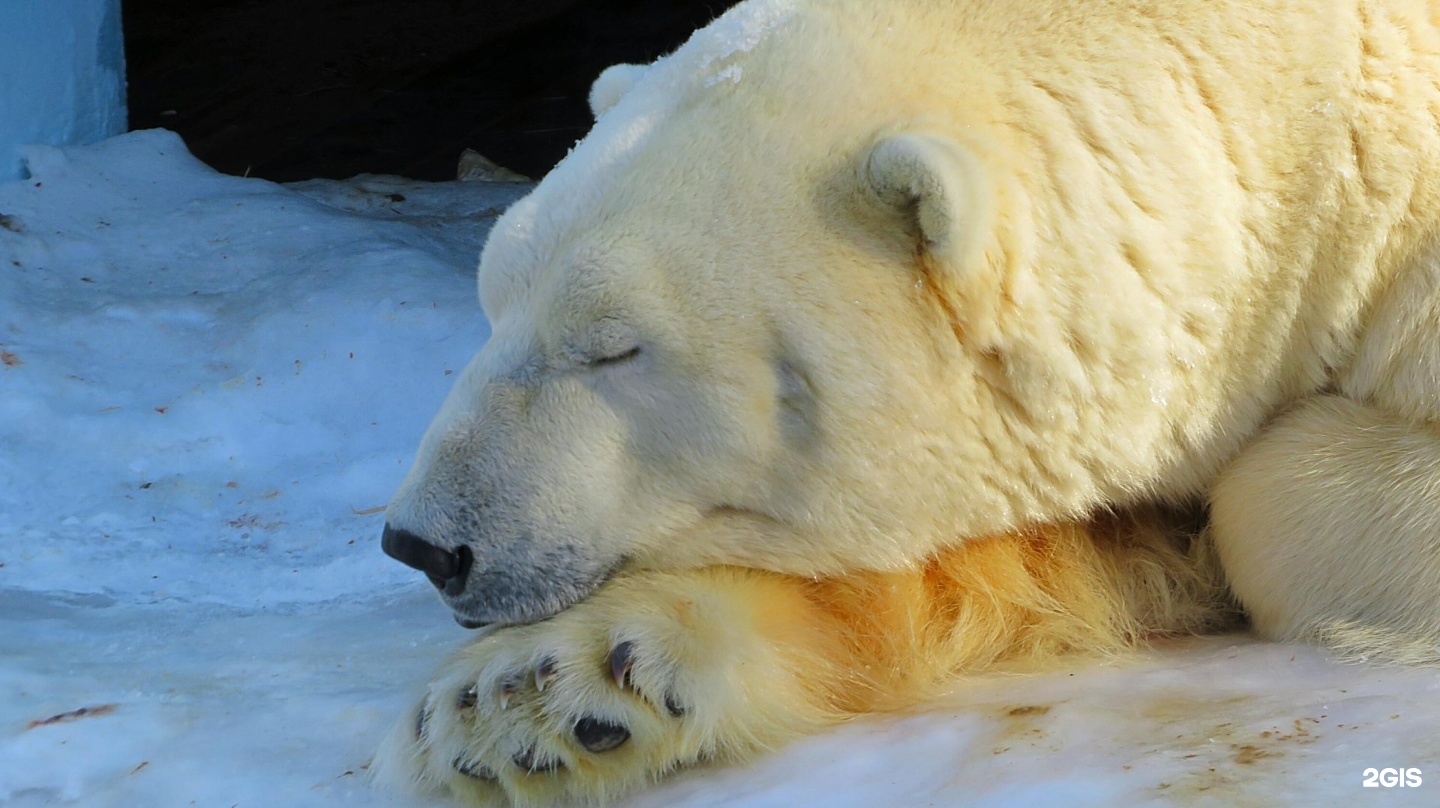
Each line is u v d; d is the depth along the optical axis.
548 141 19.39
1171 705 5.16
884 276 5.65
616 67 7.15
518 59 22.23
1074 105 6.00
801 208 5.67
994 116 5.94
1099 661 6.14
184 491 9.70
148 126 19.78
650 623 5.30
